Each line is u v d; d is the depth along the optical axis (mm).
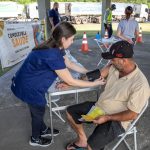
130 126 2479
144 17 35562
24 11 32688
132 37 6199
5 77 6062
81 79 3010
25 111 4250
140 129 3656
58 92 2910
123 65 2346
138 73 2377
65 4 31016
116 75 2539
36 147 3234
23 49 6672
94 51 9703
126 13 6188
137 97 2256
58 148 3201
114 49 2324
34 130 3174
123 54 2279
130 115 2295
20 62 6926
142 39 14312
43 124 3389
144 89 2256
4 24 5637
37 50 2703
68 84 2805
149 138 3439
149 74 6465
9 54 5902
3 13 30547
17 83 2855
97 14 32125
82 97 4816
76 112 2844
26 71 2768
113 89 2516
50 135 3463
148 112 4145
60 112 4094
